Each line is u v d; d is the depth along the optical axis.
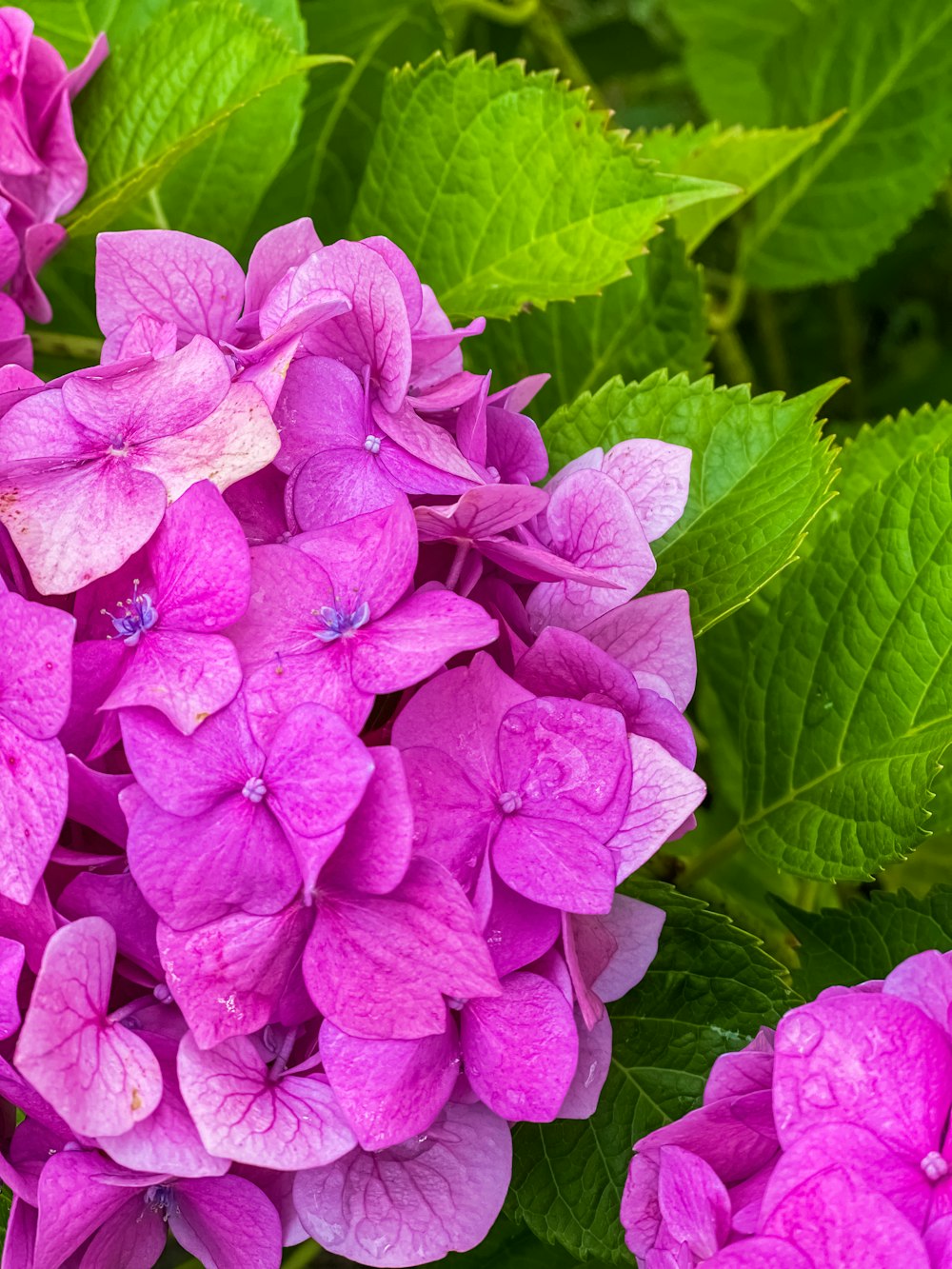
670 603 0.34
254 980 0.30
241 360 0.34
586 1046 0.33
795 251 0.58
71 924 0.29
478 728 0.32
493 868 0.31
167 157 0.42
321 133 0.51
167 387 0.33
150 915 0.31
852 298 0.70
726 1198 0.31
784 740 0.42
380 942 0.30
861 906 0.41
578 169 0.43
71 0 0.46
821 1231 0.29
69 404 0.33
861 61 0.55
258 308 0.36
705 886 0.44
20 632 0.30
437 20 0.51
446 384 0.36
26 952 0.30
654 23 0.74
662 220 0.45
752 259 0.58
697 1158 0.31
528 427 0.36
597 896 0.31
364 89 0.51
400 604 0.32
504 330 0.49
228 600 0.31
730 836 0.44
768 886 0.50
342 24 0.50
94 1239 0.32
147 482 0.32
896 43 0.54
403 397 0.34
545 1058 0.31
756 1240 0.29
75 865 0.31
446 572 0.34
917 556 0.40
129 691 0.30
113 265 0.36
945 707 0.39
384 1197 0.32
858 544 0.41
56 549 0.32
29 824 0.30
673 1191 0.32
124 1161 0.29
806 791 0.41
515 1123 0.36
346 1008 0.30
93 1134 0.29
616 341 0.48
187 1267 0.42
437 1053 0.31
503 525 0.32
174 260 0.36
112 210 0.43
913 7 0.54
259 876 0.30
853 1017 0.31
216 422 0.33
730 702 0.49
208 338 0.34
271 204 0.52
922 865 0.51
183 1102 0.30
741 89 0.65
